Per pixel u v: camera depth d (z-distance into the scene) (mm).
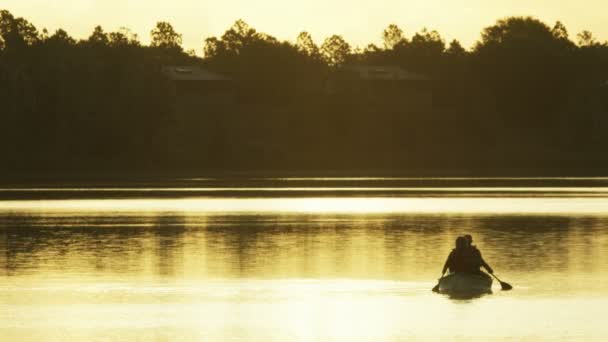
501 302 113375
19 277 133000
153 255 156500
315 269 139500
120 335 98375
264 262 147250
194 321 104500
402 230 196625
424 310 109250
